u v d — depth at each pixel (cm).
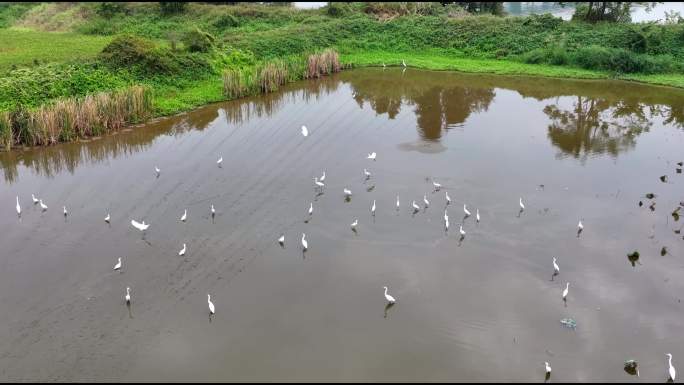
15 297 1627
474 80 4119
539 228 1977
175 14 5756
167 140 2875
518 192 2248
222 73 3772
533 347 1430
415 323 1508
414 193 2239
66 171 2503
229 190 2300
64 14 6031
